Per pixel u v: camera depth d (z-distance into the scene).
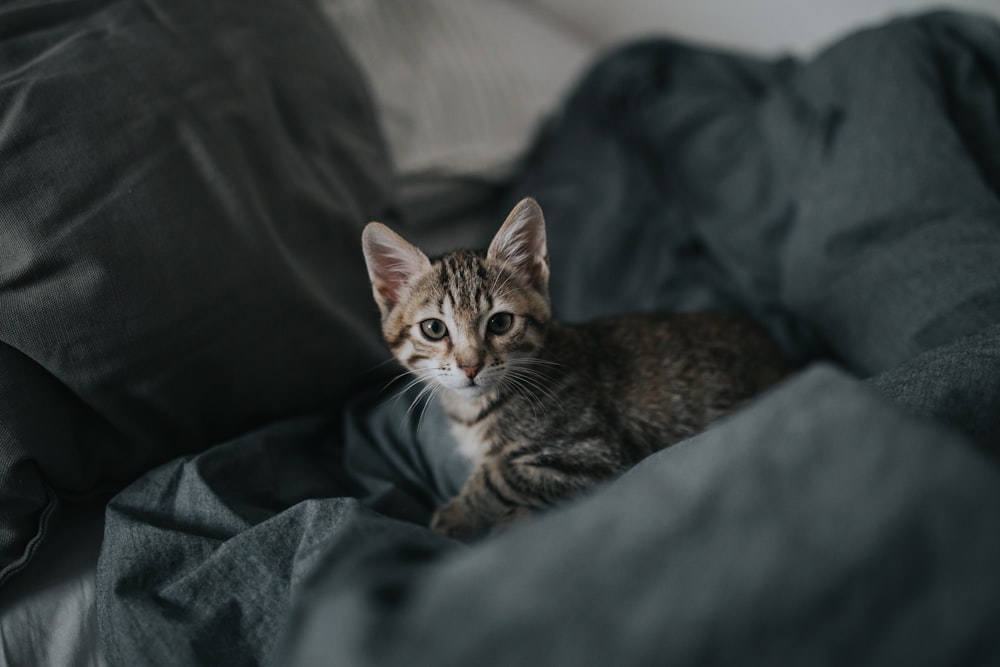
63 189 0.36
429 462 0.41
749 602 0.22
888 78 0.46
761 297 0.50
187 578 0.33
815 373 0.27
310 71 0.45
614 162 0.56
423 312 0.41
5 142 0.35
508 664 0.21
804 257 0.45
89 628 0.34
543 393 0.40
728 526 0.24
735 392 0.42
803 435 0.25
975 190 0.42
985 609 0.21
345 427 0.42
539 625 0.22
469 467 0.41
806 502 0.24
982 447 0.30
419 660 0.22
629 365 0.42
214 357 0.38
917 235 0.41
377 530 0.31
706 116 0.57
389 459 0.41
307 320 0.40
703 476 0.25
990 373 0.31
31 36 0.39
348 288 0.43
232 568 0.33
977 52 0.48
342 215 0.43
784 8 0.68
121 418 0.37
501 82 0.58
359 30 0.56
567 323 0.45
